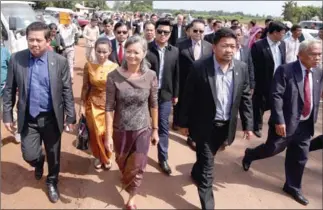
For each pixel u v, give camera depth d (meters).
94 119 3.82
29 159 3.42
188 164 4.46
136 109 3.16
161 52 4.00
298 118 3.57
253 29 9.38
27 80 3.21
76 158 4.46
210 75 3.21
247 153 4.30
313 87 3.56
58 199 3.51
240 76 3.26
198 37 4.75
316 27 17.98
